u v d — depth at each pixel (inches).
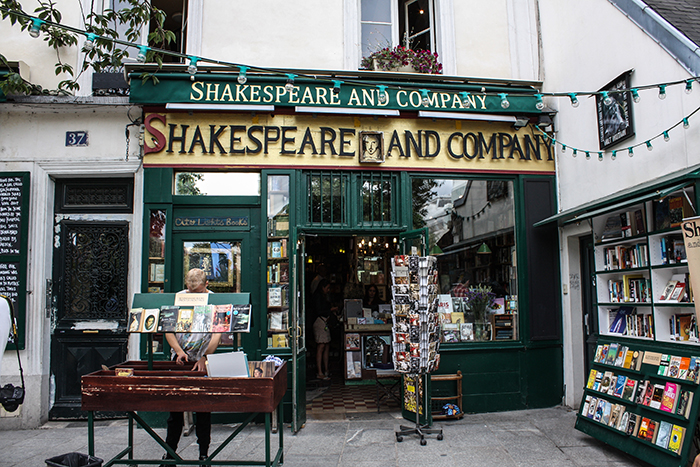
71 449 174.2
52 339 211.8
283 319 211.5
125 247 216.5
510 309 230.2
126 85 215.5
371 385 277.6
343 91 217.2
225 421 202.4
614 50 194.7
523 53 246.1
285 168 215.5
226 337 210.5
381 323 294.0
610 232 182.4
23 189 208.1
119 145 212.8
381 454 167.8
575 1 219.6
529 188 233.3
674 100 163.5
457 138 230.2
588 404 176.7
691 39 157.3
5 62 199.2
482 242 231.1
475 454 166.6
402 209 221.8
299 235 207.3
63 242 216.1
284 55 227.9
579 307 226.7
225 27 225.8
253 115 216.1
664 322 157.0
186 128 212.5
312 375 304.7
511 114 231.1
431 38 250.8
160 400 133.3
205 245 214.7
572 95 168.2
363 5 247.8
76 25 220.4
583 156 216.1
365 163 220.2
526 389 221.3
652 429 145.9
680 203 149.6
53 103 205.5
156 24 229.8
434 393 212.8
